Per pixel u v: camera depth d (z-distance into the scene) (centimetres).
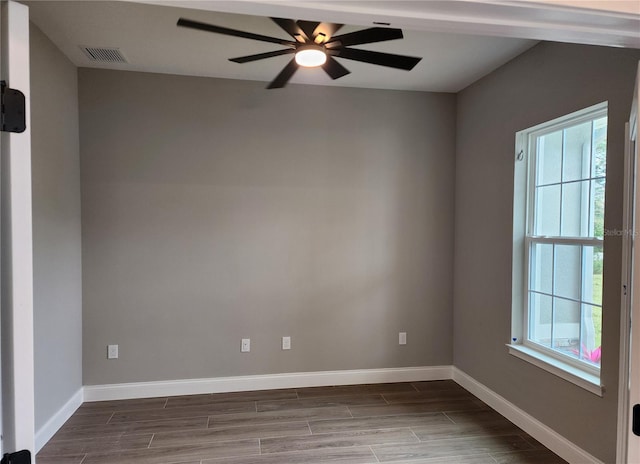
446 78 335
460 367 365
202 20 240
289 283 352
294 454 245
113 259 323
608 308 211
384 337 369
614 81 210
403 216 370
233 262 342
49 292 263
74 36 261
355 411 305
